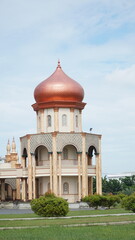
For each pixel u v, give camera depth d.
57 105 87.44
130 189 132.38
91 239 33.44
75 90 88.56
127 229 38.84
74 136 85.06
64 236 34.94
